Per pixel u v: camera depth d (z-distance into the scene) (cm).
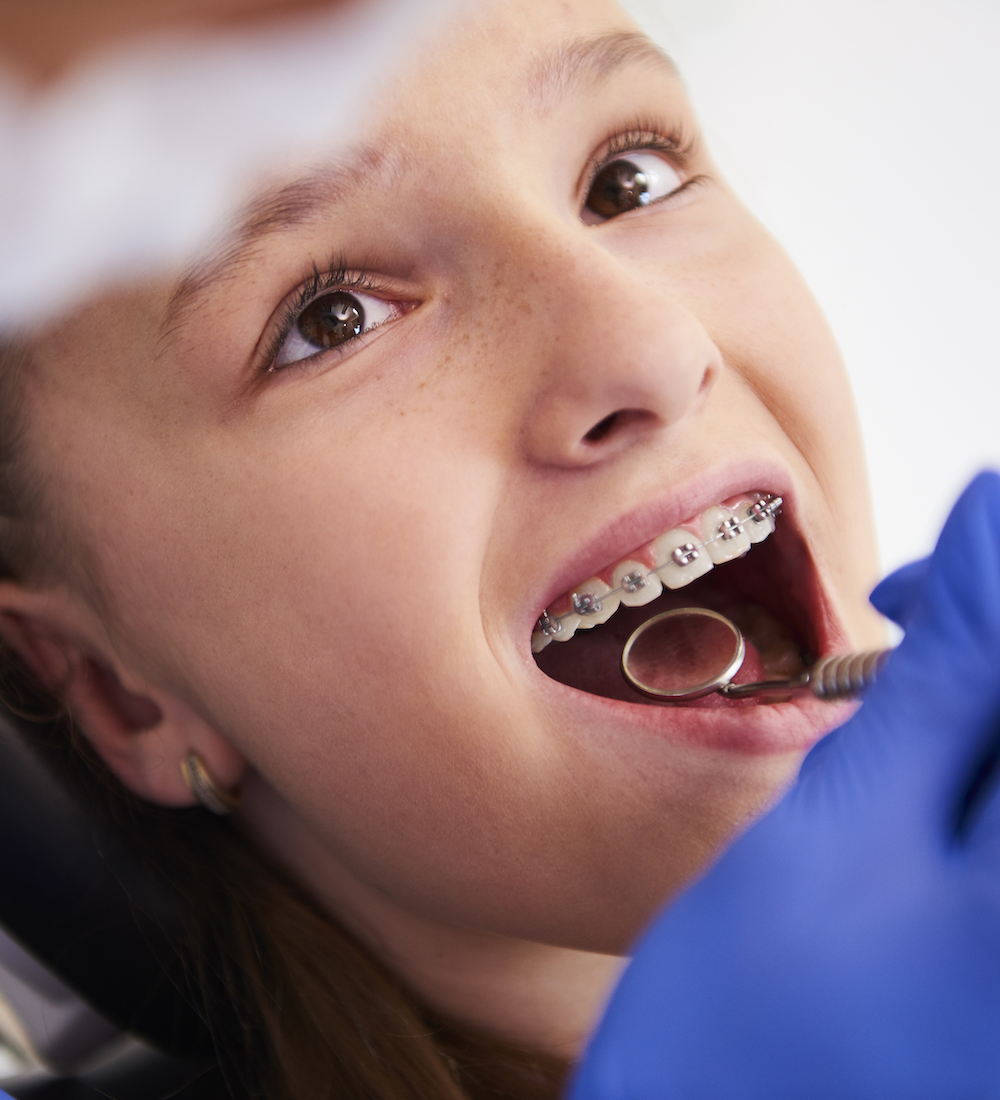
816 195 220
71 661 121
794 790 78
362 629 95
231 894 128
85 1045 128
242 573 98
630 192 113
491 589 98
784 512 112
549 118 95
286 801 113
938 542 81
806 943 69
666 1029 69
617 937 106
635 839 99
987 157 216
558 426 91
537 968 127
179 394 94
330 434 94
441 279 95
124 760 123
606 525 96
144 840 127
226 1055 123
